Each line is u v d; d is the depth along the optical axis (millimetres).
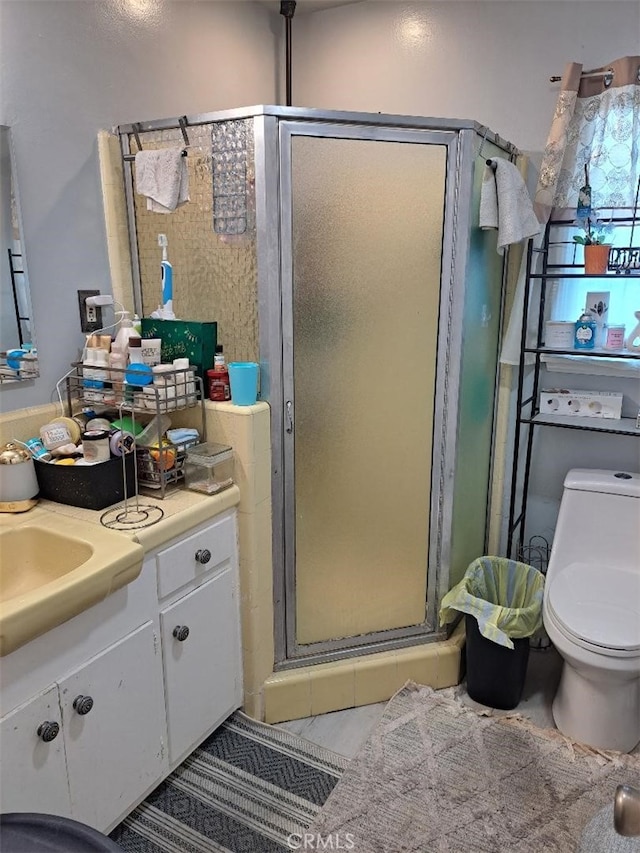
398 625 2123
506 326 2305
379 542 2027
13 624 1106
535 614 1954
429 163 1753
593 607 1852
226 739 1880
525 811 1636
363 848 1535
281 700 1944
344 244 1752
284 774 1754
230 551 1791
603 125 1961
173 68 2021
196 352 1771
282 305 1729
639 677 1745
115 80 1829
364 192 1728
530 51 2117
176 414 1850
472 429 2137
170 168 1775
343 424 1887
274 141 1623
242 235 1725
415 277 1832
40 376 1733
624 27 1974
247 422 1708
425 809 1642
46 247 1704
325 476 1911
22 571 1502
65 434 1701
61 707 1290
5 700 1174
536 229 1939
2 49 1525
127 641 1452
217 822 1602
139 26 1882
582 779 1733
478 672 2010
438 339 1898
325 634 2049
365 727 1948
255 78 2402
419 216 1789
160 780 1637
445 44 2246
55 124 1680
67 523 1512
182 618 1630
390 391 1899
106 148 1826
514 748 1843
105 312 1859
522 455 2424
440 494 2016
